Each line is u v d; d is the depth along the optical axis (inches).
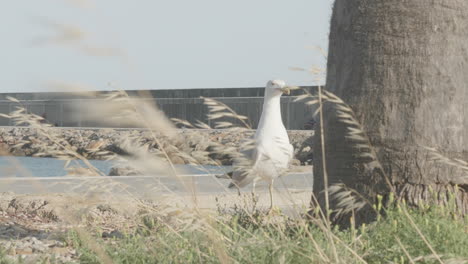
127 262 435.8
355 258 368.2
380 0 569.9
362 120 569.0
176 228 453.4
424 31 558.9
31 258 463.8
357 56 578.6
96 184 330.3
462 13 563.5
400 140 557.3
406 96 558.3
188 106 4539.9
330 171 589.9
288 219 557.0
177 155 281.3
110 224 703.7
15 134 4089.6
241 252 379.6
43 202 837.8
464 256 386.3
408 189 554.6
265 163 586.2
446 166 550.3
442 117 555.5
